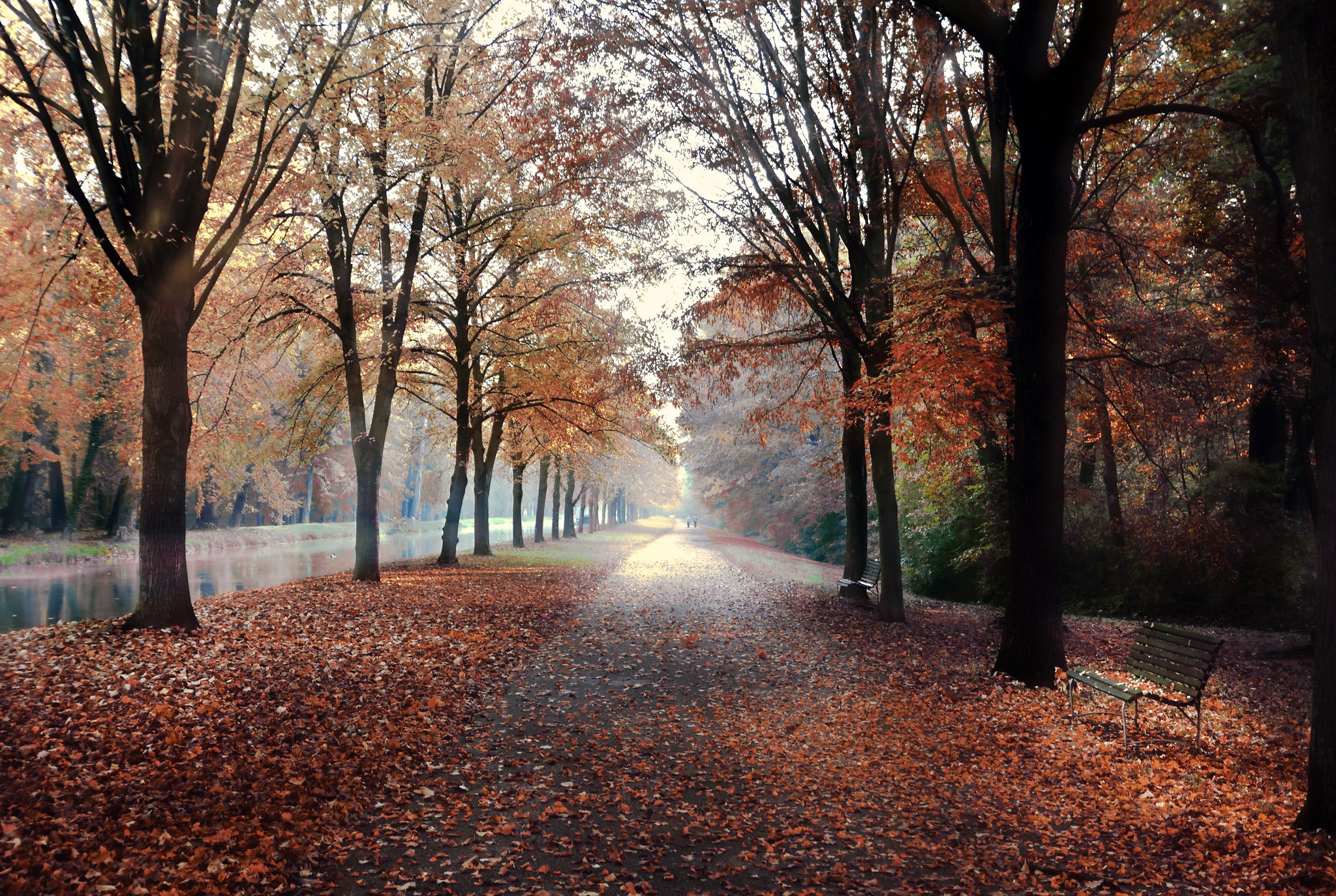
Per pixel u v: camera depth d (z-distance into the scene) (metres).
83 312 17.00
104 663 8.45
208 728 6.80
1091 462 21.36
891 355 12.38
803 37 13.25
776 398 28.22
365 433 19.27
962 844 5.46
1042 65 9.30
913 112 13.00
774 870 5.09
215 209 15.65
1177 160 13.02
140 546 10.77
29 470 31.59
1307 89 5.09
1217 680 10.73
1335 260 5.04
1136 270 15.48
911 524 23.11
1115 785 6.43
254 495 52.12
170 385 10.81
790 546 44.84
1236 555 16.47
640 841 5.49
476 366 27.16
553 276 24.64
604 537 58.03
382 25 13.48
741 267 15.05
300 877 4.72
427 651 10.97
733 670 10.98
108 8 10.37
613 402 23.45
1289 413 16.56
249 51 11.19
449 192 22.05
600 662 11.33
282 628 11.60
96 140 9.90
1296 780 6.45
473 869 4.98
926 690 9.87
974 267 13.98
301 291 19.41
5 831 4.62
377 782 6.31
